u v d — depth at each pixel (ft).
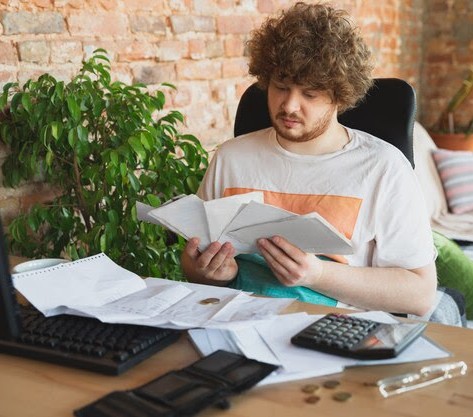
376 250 4.80
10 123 6.33
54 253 6.61
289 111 4.59
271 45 4.64
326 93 4.60
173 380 2.82
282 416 2.59
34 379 2.99
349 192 4.79
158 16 8.11
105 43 7.47
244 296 3.76
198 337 3.31
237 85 9.47
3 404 2.78
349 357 3.01
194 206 4.20
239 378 2.80
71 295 3.64
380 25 12.39
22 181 6.70
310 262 4.20
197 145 6.93
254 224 4.06
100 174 6.32
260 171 5.08
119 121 6.17
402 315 4.82
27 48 6.60
